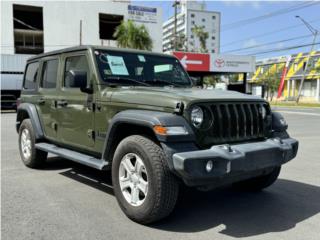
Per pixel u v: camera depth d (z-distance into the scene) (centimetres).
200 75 3102
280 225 397
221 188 541
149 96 405
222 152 362
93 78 478
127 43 3203
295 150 452
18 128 713
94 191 516
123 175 412
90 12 4562
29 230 374
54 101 571
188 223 399
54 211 432
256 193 518
